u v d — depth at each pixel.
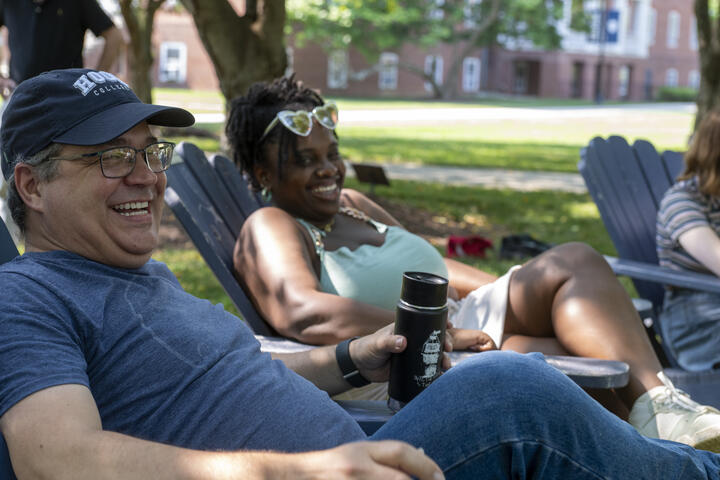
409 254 2.83
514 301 2.72
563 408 1.54
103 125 1.66
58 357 1.48
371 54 36.09
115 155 1.69
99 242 1.70
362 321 2.44
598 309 2.53
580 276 2.61
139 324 1.65
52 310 1.55
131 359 1.61
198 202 2.98
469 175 12.13
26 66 4.52
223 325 1.80
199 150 3.18
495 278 3.11
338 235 2.88
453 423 1.53
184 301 1.78
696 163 3.51
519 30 40.06
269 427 1.67
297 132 2.72
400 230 2.95
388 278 2.73
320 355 2.06
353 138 17.70
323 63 39.72
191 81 36.41
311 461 1.35
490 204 9.16
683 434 2.30
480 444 1.52
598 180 3.97
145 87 12.16
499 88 48.34
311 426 1.71
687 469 1.69
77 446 1.36
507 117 28.47
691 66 55.34
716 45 10.09
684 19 53.84
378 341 1.89
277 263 2.58
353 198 3.09
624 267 3.49
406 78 42.72
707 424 2.26
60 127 1.64
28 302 1.54
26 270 1.61
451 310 2.90
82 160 1.67
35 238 1.73
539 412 1.53
